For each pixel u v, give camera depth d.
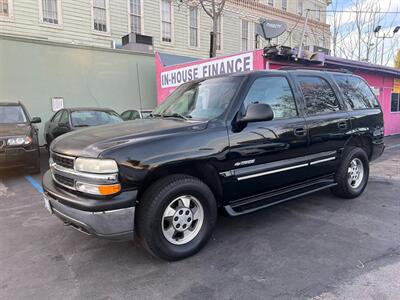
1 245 3.63
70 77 11.58
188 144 3.17
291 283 2.78
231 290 2.70
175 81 11.21
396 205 4.78
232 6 20.34
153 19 17.08
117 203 2.81
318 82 4.64
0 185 6.30
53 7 14.07
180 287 2.77
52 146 3.49
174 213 3.18
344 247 3.43
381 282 2.76
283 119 3.98
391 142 11.92
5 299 2.64
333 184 4.72
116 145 2.90
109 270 3.07
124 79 12.79
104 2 15.45
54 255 3.39
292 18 23.97
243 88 3.70
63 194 3.05
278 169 3.89
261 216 4.41
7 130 6.75
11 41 10.34
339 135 4.63
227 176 3.46
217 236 3.77
